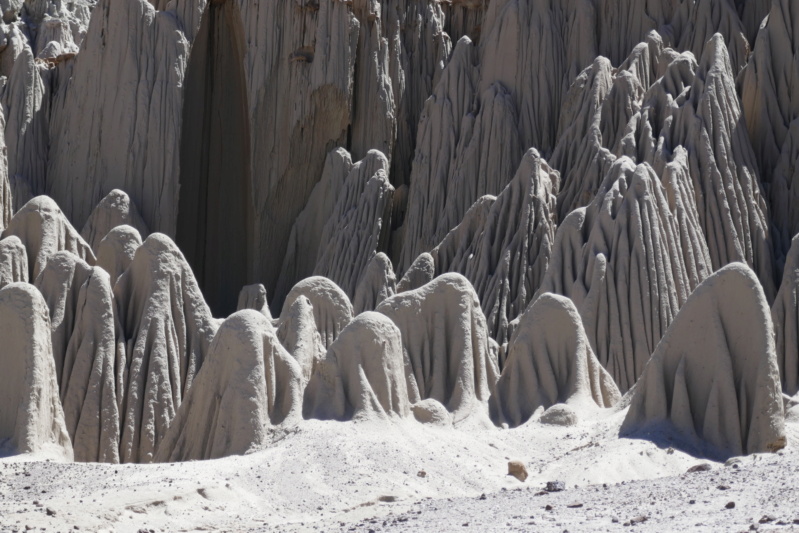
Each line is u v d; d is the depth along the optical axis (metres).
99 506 25.38
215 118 83.00
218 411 35.06
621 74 70.81
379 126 83.69
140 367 43.41
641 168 56.06
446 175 78.44
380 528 21.77
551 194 67.56
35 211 50.09
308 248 81.88
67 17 101.38
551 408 38.00
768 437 33.28
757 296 34.34
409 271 60.72
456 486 30.72
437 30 87.69
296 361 36.66
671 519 20.09
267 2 81.25
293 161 81.88
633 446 32.44
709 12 74.56
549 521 20.84
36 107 81.94
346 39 81.88
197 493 27.41
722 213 60.78
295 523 24.69
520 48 79.00
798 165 63.78
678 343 35.06
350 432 33.47
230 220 83.06
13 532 22.86
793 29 66.81
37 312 36.47
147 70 79.38
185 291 45.38
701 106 63.16
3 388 35.81
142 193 77.88
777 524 18.53
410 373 39.53
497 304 63.84
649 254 54.03
